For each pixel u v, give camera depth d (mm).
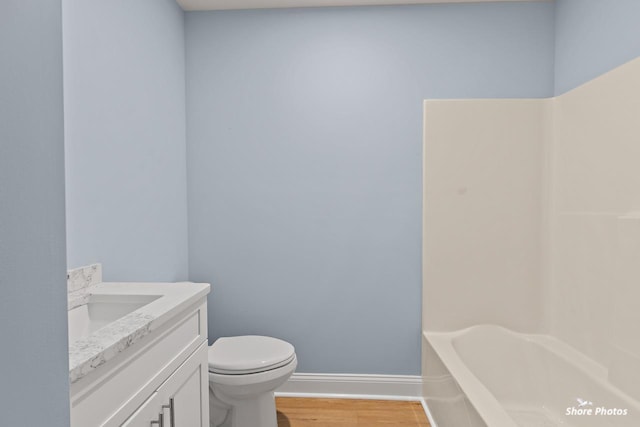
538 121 2422
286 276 2613
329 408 2441
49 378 574
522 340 2393
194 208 2627
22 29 526
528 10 2502
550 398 2201
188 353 1370
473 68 2525
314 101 2576
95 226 1674
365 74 2555
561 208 2318
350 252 2588
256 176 2605
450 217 2480
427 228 2492
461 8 2521
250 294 2625
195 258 2637
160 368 1170
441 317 2496
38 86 556
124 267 1899
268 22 2580
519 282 2463
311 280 2604
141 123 2064
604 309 1928
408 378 2578
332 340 2607
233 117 2604
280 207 2604
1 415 486
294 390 2619
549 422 2127
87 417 841
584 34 2186
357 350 2602
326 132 2574
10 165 505
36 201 551
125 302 1432
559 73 2445
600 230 1960
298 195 2596
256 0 2477
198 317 1476
